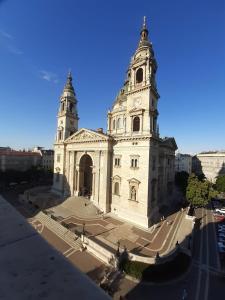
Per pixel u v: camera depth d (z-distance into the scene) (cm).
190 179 7088
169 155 7350
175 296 2588
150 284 2777
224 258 3584
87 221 4744
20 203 6394
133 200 4784
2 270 326
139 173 4725
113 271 2970
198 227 5106
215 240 4334
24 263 346
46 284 300
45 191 7575
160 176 6194
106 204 5303
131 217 4766
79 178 6531
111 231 4200
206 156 15800
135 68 5103
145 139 4659
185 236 4094
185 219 5147
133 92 5044
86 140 5916
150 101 4788
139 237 3959
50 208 5606
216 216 6144
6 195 7475
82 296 279
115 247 3512
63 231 4131
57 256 376
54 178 7381
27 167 12238
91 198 5822
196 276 3028
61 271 334
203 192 5825
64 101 7381
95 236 3922
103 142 5472
